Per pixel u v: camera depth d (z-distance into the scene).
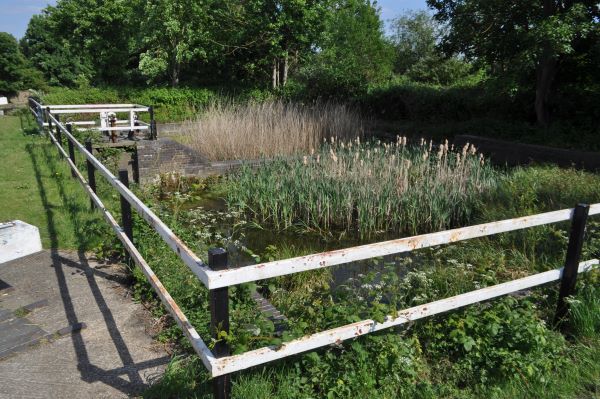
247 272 1.98
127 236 3.70
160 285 2.69
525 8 9.62
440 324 2.94
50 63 36.91
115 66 22.25
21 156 9.05
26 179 7.17
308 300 3.64
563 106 11.33
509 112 12.67
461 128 12.31
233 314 2.91
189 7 18.12
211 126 9.92
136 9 19.00
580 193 5.62
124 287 3.71
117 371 2.64
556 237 4.62
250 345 2.38
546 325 3.17
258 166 8.09
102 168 4.17
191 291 3.32
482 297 2.87
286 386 2.38
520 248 4.79
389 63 21.30
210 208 7.20
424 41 26.33
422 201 6.36
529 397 2.51
